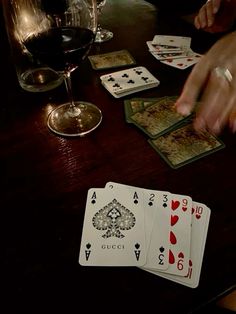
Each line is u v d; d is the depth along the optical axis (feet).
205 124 0.72
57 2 1.17
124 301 0.76
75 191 1.02
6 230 0.93
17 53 1.46
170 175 1.05
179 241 0.87
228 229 0.89
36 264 0.85
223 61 0.77
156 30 1.86
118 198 0.99
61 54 1.05
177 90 1.38
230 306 1.18
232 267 0.81
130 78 1.44
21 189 1.04
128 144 1.16
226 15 1.77
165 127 1.20
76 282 0.81
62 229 0.92
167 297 0.77
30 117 1.31
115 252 0.86
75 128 1.23
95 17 1.22
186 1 3.02
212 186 1.01
